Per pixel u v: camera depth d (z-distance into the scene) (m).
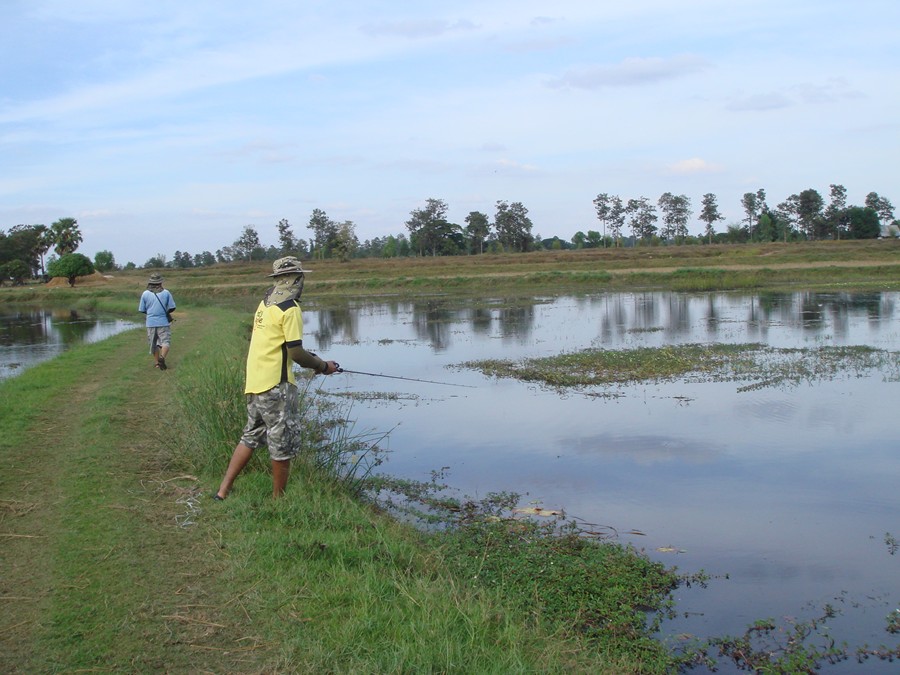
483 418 11.62
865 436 10.15
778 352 17.41
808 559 6.36
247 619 4.27
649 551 6.51
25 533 5.39
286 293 6.02
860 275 44.88
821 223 89.44
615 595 5.57
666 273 46.72
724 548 6.59
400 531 6.41
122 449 7.73
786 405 12.04
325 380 15.54
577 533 6.77
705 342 19.72
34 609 4.29
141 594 4.51
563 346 19.83
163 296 13.59
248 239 94.81
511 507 7.58
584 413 11.83
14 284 75.88
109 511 5.86
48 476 6.73
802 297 34.03
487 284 48.97
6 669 3.67
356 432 10.73
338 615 4.33
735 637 5.09
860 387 13.35
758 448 9.66
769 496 7.90
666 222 95.88
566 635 4.95
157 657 3.85
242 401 7.50
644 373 15.05
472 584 5.40
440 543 6.38
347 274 59.12
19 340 24.89
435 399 13.20
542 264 59.59
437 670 3.82
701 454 9.45
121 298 47.84
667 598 5.64
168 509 5.97
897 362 15.65
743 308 29.73
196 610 4.34
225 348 15.25
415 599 4.56
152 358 15.23
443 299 41.16
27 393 10.80
